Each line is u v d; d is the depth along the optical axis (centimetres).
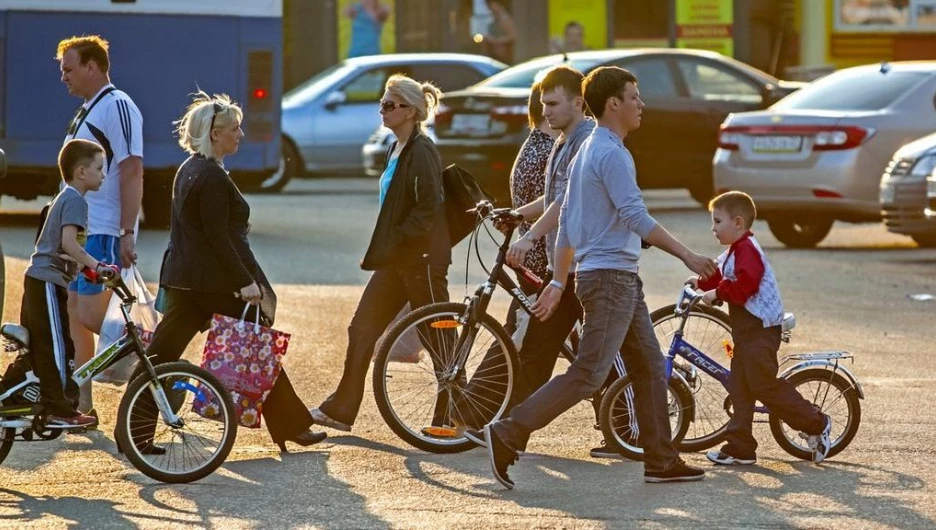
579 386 2083
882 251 5044
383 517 1947
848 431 2302
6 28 5034
